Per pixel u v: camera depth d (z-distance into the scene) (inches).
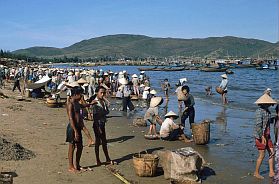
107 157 437.1
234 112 927.0
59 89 1207.6
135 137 602.2
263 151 391.2
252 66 4891.7
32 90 1182.3
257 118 389.1
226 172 414.6
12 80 2071.9
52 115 803.4
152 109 604.1
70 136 397.4
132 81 1223.5
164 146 538.9
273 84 2068.2
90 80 1042.1
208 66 4734.3
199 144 548.7
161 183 367.2
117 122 756.0
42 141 535.5
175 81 2445.9
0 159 420.5
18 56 7844.5
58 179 371.2
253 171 418.6
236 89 1729.8
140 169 384.5
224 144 556.7
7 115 760.3
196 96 1368.1
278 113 364.5
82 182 365.4
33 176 376.5
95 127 426.9
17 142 516.1
